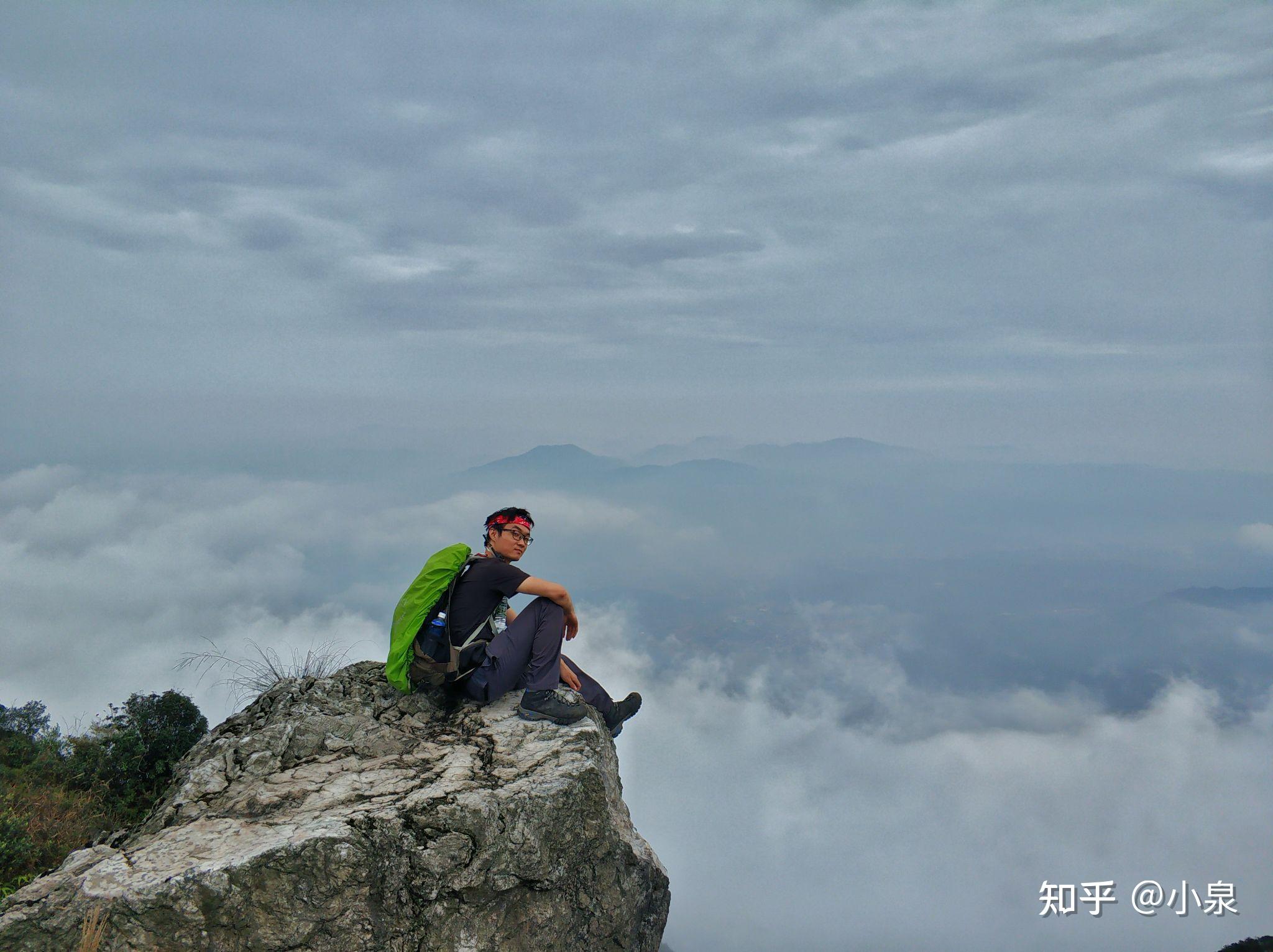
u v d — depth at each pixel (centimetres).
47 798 821
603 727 627
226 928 429
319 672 707
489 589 595
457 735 580
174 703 932
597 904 519
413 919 461
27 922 418
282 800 499
